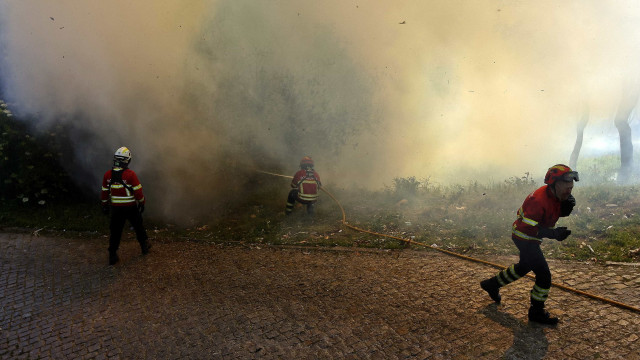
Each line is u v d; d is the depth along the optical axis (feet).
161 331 13.35
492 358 11.07
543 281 12.16
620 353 10.86
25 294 16.31
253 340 12.57
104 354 12.25
